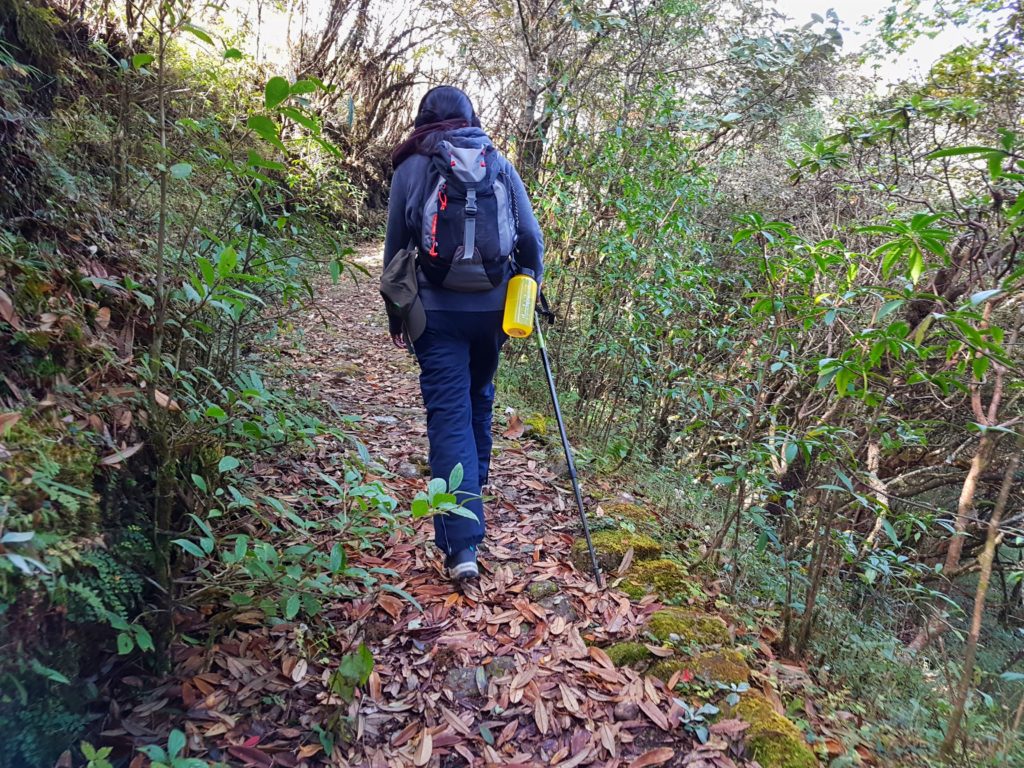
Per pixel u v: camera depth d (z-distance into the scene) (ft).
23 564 3.58
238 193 7.71
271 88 4.62
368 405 13.23
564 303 16.71
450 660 6.40
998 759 6.13
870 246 12.95
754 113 20.38
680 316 14.74
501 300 7.63
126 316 6.57
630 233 13.05
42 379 5.19
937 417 11.95
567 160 15.74
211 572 6.47
